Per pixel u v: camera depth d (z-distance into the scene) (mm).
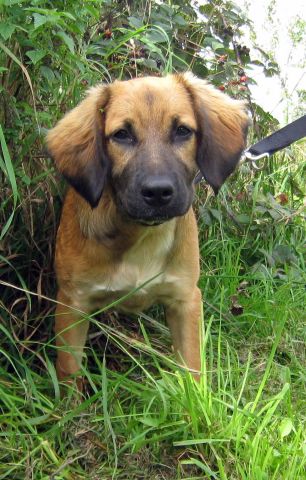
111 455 765
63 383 838
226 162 898
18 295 960
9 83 911
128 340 870
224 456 750
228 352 913
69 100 990
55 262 900
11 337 841
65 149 881
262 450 734
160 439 771
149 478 749
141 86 856
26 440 758
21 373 875
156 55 1158
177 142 846
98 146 860
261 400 846
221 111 909
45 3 901
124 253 868
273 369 939
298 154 1449
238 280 1106
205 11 1248
